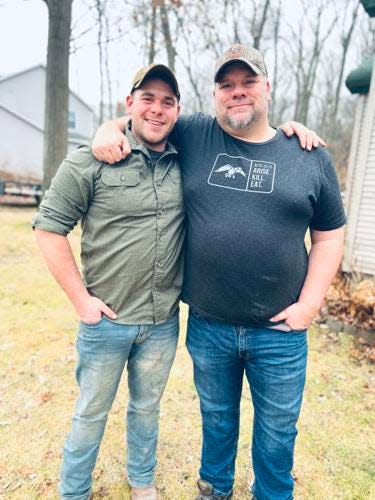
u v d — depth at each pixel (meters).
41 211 1.64
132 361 1.88
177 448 2.48
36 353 3.59
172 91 1.64
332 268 1.81
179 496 2.13
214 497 2.08
